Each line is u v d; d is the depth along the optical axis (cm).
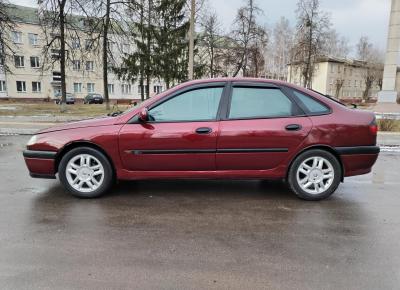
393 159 813
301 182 487
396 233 380
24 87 5266
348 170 486
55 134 480
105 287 272
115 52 2975
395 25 2161
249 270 300
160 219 415
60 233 371
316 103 486
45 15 2258
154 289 271
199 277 288
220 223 405
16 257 317
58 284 275
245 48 3434
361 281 283
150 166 475
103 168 481
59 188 536
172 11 2758
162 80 3033
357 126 480
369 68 7500
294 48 4372
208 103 477
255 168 480
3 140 1035
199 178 480
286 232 381
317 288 273
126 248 338
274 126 470
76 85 5550
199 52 3575
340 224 405
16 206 453
